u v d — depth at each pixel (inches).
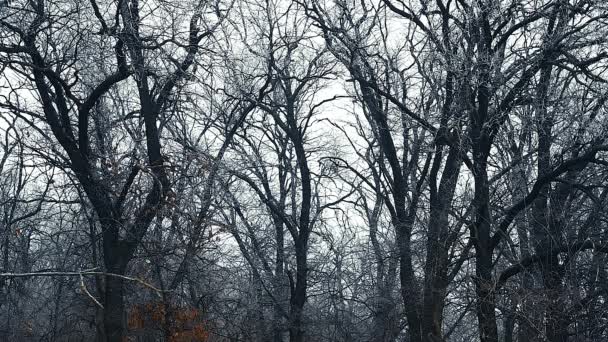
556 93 902.4
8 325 1111.0
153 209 821.2
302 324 1160.2
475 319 1087.6
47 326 1201.4
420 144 995.9
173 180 865.5
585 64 762.8
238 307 1142.3
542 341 786.2
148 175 821.9
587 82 824.9
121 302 831.7
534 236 903.7
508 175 933.2
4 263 1056.2
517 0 800.3
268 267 1252.5
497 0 797.2
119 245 834.2
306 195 1186.0
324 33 1015.6
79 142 823.1
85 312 1098.7
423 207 986.7
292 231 1175.0
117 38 775.7
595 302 906.1
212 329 1039.0
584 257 952.9
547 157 853.8
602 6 765.3
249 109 1054.4
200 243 911.0
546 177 785.6
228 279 1141.1
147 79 877.2
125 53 800.9
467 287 881.5
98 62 814.5
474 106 818.2
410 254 980.6
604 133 772.6
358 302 1232.2
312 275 1225.4
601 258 896.3
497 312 941.2
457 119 816.9
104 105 1009.5
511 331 1017.5
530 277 874.1
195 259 936.9
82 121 815.1
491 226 862.5
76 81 799.1
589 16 791.1
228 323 1109.7
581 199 991.6
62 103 825.5
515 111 839.1
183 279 1018.7
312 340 1240.2
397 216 1014.4
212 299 1047.0
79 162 819.4
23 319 1128.2
